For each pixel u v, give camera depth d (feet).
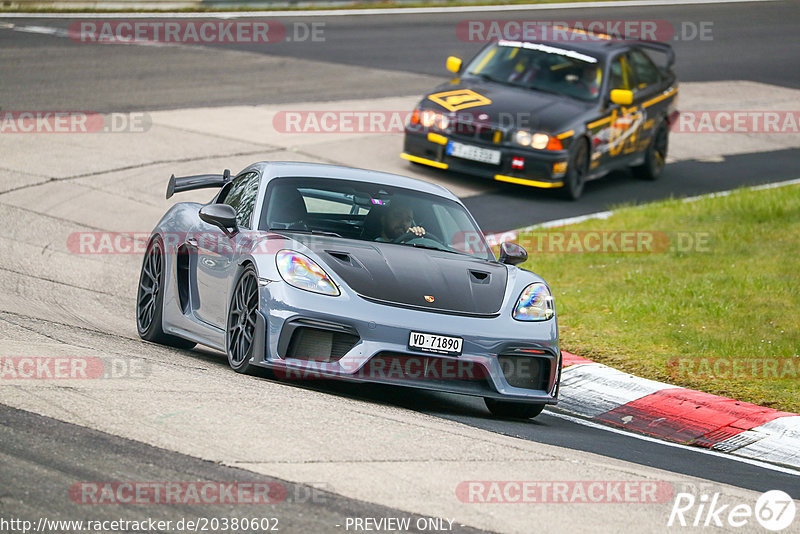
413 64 265.13
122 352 79.25
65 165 164.96
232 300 81.10
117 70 229.66
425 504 52.29
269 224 84.12
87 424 58.39
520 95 182.09
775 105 264.52
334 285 75.25
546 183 173.27
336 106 218.18
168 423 59.82
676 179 202.28
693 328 111.45
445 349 74.74
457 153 176.35
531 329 78.48
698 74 289.94
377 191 89.97
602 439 77.77
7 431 55.98
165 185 161.58
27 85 209.05
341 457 57.52
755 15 377.30
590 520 53.06
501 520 51.49
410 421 68.44
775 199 172.04
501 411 82.69
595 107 181.88
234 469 53.93
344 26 307.99
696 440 82.89
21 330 81.82
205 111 204.13
